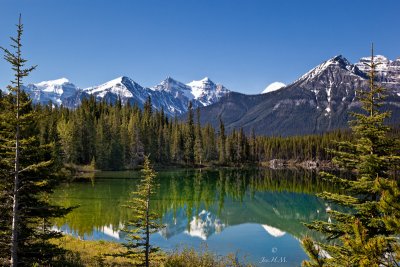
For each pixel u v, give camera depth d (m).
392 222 6.83
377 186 7.35
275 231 40.72
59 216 15.48
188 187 78.38
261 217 49.88
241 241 36.06
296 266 27.94
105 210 46.47
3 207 13.84
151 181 20.38
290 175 118.38
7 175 14.14
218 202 61.19
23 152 14.33
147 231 19.95
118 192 61.75
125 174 95.31
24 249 14.57
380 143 14.70
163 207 54.41
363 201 14.61
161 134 138.12
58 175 15.64
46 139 76.56
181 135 150.12
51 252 15.38
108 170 108.00
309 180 101.50
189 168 136.75
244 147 168.12
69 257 19.77
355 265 8.19
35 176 14.60
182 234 38.47
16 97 13.57
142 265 20.06
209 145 155.88
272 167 160.25
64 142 100.88
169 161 139.38
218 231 40.56
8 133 13.95
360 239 7.44
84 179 81.88
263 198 67.25
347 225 14.20
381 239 6.98
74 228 36.94
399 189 6.99
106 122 120.88
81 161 110.19
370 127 14.77
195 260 21.55
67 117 128.50
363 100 15.30
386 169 14.44
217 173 118.44
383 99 15.19
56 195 57.84
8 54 13.05
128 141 123.19
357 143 15.52
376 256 6.93
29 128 14.93
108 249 25.34
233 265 24.02
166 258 22.08
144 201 20.23
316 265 8.88
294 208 57.47
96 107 153.38
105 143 112.69
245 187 83.06
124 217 42.56
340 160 15.59
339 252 12.89
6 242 13.90
